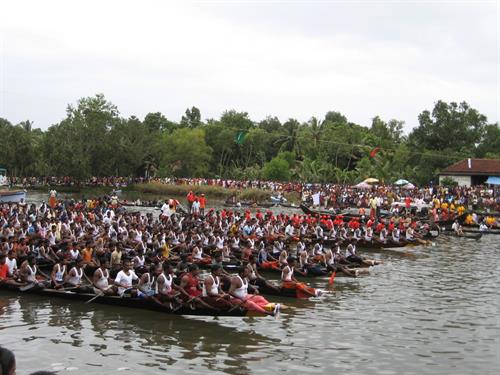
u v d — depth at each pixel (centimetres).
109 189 7844
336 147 8688
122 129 8231
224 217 3406
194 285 1703
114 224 2836
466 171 6844
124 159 8356
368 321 1706
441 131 9306
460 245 3581
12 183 7938
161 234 2562
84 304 1817
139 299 1742
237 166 9831
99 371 1246
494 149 9088
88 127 7812
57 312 1716
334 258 2558
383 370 1293
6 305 1783
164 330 1569
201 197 4762
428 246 3500
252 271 2002
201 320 1677
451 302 1980
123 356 1348
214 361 1330
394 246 3366
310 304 1908
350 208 5597
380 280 2359
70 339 1465
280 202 6069
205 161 9419
